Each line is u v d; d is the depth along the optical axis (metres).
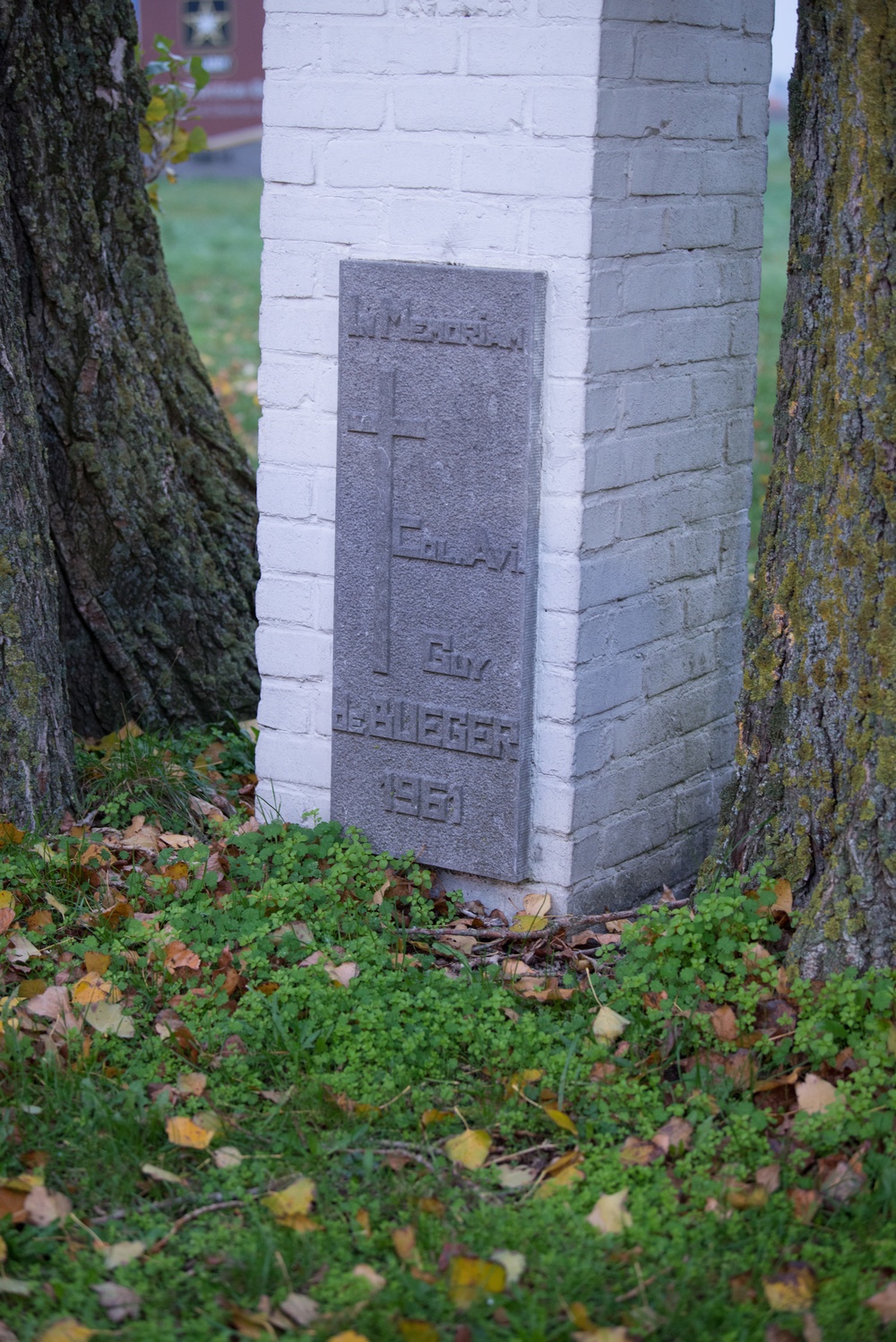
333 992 3.30
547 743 3.70
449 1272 2.54
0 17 4.36
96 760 4.51
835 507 3.34
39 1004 3.28
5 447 4.05
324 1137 2.95
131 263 4.90
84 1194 2.79
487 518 3.61
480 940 3.74
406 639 3.80
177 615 4.96
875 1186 2.76
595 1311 2.49
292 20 3.62
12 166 4.48
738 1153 2.87
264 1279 2.53
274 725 4.14
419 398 3.63
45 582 4.18
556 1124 3.01
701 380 3.87
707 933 3.38
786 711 3.51
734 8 3.70
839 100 3.24
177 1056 3.17
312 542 3.95
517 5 3.33
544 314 3.45
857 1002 3.14
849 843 3.26
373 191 3.62
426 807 3.87
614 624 3.73
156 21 23.42
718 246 3.83
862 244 3.22
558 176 3.37
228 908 3.70
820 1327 2.43
